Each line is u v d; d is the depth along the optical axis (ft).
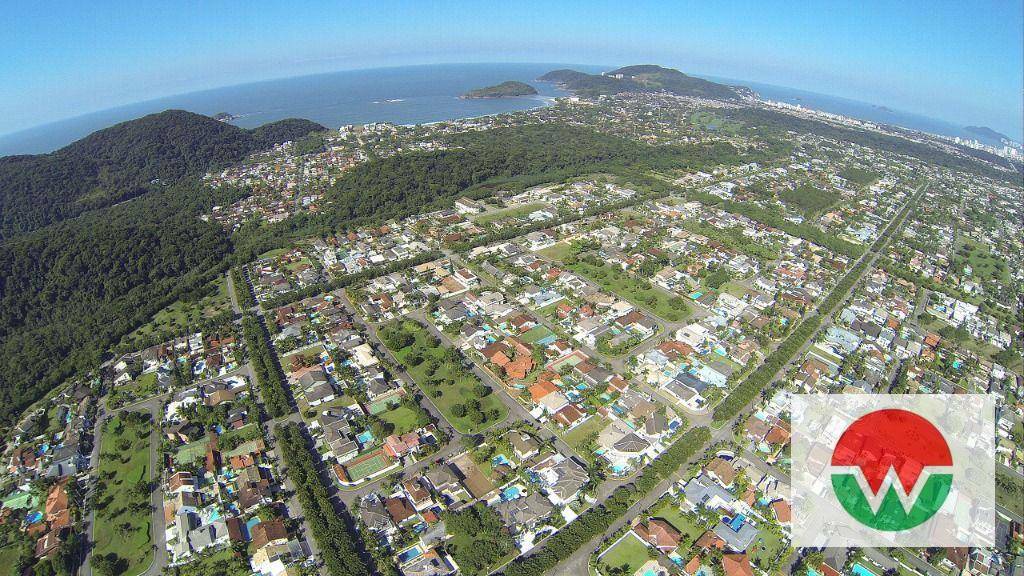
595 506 395.34
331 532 365.61
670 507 395.55
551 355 582.35
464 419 487.20
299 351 599.98
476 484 412.57
